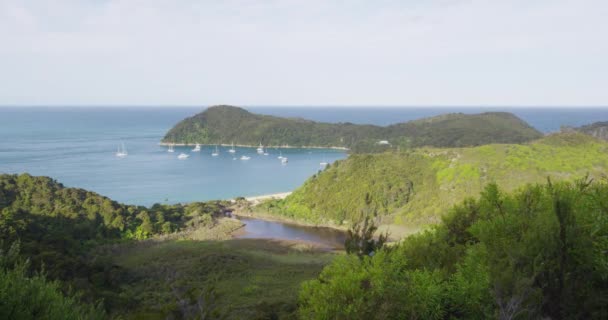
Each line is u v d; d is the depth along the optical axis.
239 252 63.97
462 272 14.88
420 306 13.19
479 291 13.31
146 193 128.25
